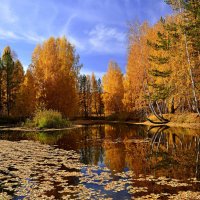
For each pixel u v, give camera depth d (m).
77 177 10.04
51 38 45.81
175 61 28.16
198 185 8.78
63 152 15.62
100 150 16.27
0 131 29.64
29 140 21.44
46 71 44.00
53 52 45.47
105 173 10.57
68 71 46.25
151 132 25.94
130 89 40.41
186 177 9.81
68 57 47.97
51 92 43.31
